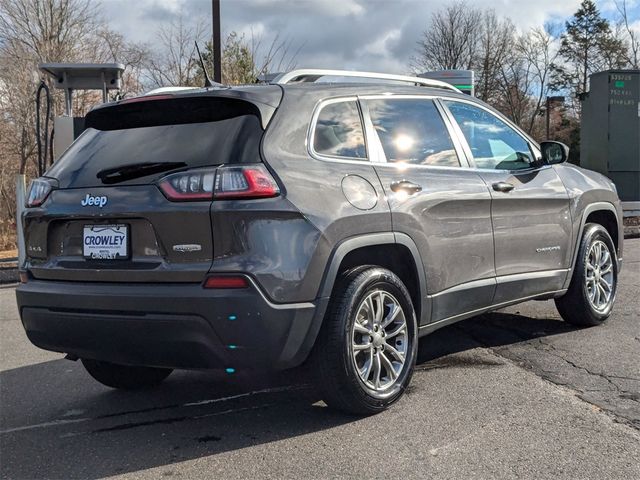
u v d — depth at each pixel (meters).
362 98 4.13
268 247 3.27
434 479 3.02
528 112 56.78
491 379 4.39
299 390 4.42
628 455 3.21
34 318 3.71
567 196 5.32
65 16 22.16
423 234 4.07
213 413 4.05
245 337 3.22
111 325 3.40
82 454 3.49
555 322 5.88
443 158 4.45
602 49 50.53
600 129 13.38
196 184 3.30
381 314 3.84
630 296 6.82
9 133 20.25
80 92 20.78
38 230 3.81
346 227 3.57
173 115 3.75
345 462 3.24
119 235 3.48
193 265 3.28
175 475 3.19
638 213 13.26
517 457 3.22
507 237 4.77
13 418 4.07
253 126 3.50
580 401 3.93
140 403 4.30
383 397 3.80
